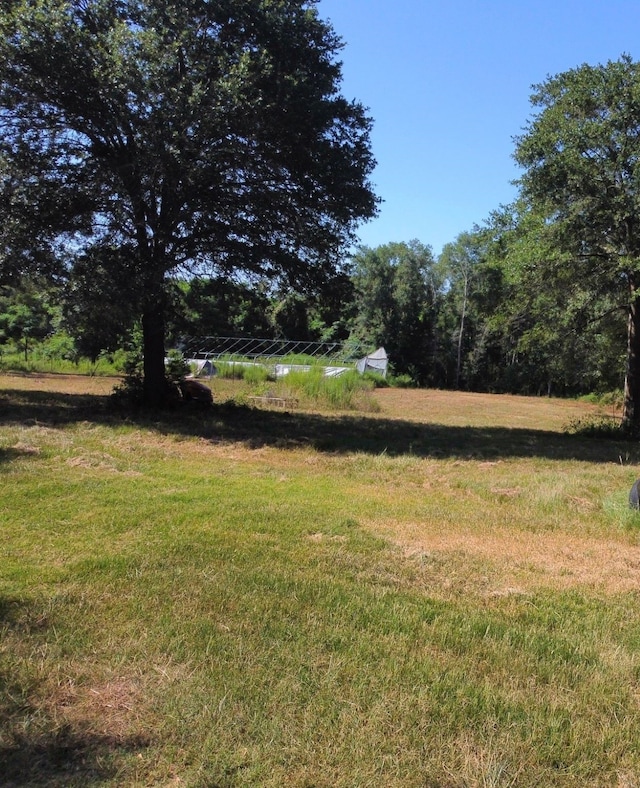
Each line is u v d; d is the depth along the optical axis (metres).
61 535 5.59
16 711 2.92
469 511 7.54
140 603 4.14
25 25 12.30
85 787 2.45
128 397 16.47
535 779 2.63
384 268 65.38
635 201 14.93
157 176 12.90
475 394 47.19
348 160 15.23
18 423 12.36
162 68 12.43
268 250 14.98
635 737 2.94
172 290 15.93
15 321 40.88
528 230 17.05
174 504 6.87
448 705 3.10
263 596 4.38
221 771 2.57
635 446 15.56
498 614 4.38
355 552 5.57
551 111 16.55
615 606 4.66
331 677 3.30
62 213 13.49
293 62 14.91
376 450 12.44
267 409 19.91
